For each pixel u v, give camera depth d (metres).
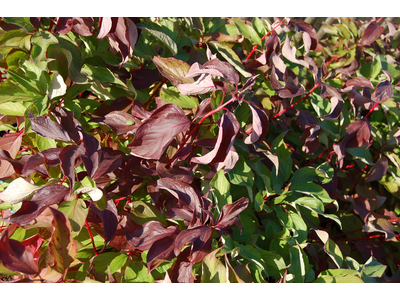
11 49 1.16
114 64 1.35
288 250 1.35
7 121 1.41
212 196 1.23
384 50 2.50
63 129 1.04
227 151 0.92
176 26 1.66
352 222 1.89
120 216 1.19
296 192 1.54
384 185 2.00
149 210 1.21
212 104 1.19
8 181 1.37
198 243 1.00
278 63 1.57
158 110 1.01
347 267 1.42
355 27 2.29
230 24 1.87
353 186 1.99
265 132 1.06
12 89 1.10
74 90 1.25
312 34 1.75
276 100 1.66
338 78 2.13
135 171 1.24
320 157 1.89
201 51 1.67
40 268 0.94
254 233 1.48
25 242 1.17
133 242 1.04
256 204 1.33
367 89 1.82
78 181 1.07
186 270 1.02
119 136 1.35
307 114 1.66
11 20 1.12
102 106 1.33
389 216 1.76
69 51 1.08
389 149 1.96
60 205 0.94
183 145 1.18
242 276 1.10
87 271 1.09
